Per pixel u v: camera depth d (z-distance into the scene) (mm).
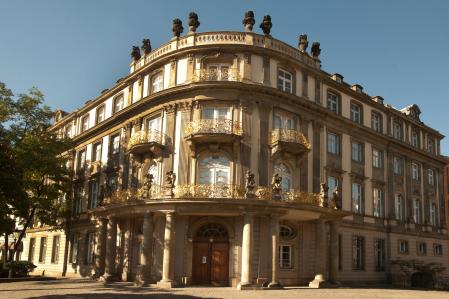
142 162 32344
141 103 32844
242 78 30000
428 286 36125
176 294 22031
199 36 31359
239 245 27812
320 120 33688
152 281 27906
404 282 37875
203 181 29141
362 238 36281
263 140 29625
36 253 48344
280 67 31859
